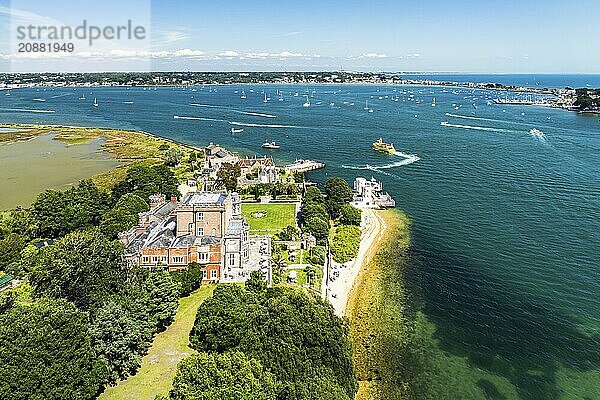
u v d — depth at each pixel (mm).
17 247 169750
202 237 156875
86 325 105688
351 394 103812
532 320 141875
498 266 175875
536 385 115875
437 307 149125
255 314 116000
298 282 158125
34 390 89812
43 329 96188
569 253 185625
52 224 194625
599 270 171000
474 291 158375
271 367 100688
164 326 128875
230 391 87438
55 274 124312
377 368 122312
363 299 153500
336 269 173625
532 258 182000
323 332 105500
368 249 192375
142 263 150625
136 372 111000
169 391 96500
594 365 122438
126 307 118188
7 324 96688
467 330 137375
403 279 166750
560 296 154250
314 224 193750
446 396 112812
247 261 165375
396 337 134375
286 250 184125
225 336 115438
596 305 148750
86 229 193750
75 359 97562
